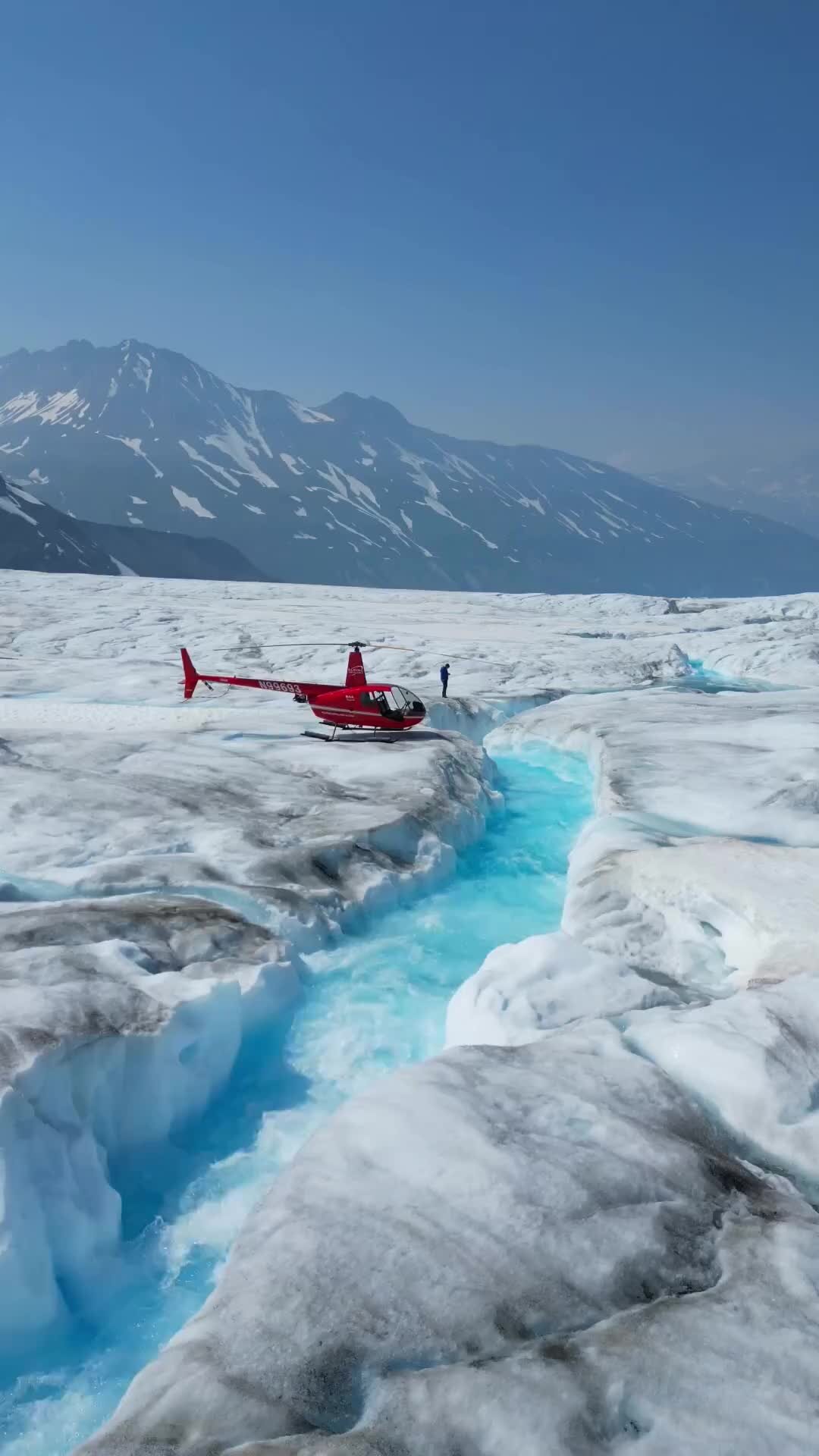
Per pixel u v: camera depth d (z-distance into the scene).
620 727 21.78
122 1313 5.65
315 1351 4.06
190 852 12.21
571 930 10.22
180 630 45.53
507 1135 5.57
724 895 9.62
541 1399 3.69
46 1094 6.17
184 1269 6.05
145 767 15.84
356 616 57.59
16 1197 5.32
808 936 8.59
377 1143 5.53
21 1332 5.17
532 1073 6.36
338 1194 5.11
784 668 37.75
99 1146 6.57
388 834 13.14
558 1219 4.87
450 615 61.69
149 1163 6.98
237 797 14.42
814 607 59.75
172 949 9.18
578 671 36.22
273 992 9.09
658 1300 4.33
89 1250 5.76
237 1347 4.11
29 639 42.16
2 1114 5.54
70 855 11.83
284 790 14.92
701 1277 4.55
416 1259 4.59
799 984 7.57
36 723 22.89
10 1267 5.09
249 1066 8.43
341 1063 8.57
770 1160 5.72
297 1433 3.67
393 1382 3.84
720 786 15.19
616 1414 3.66
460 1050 6.74
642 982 8.31
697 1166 5.41
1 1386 5.00
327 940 10.77
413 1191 5.09
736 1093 6.17
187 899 10.55
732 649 41.94
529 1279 4.46
